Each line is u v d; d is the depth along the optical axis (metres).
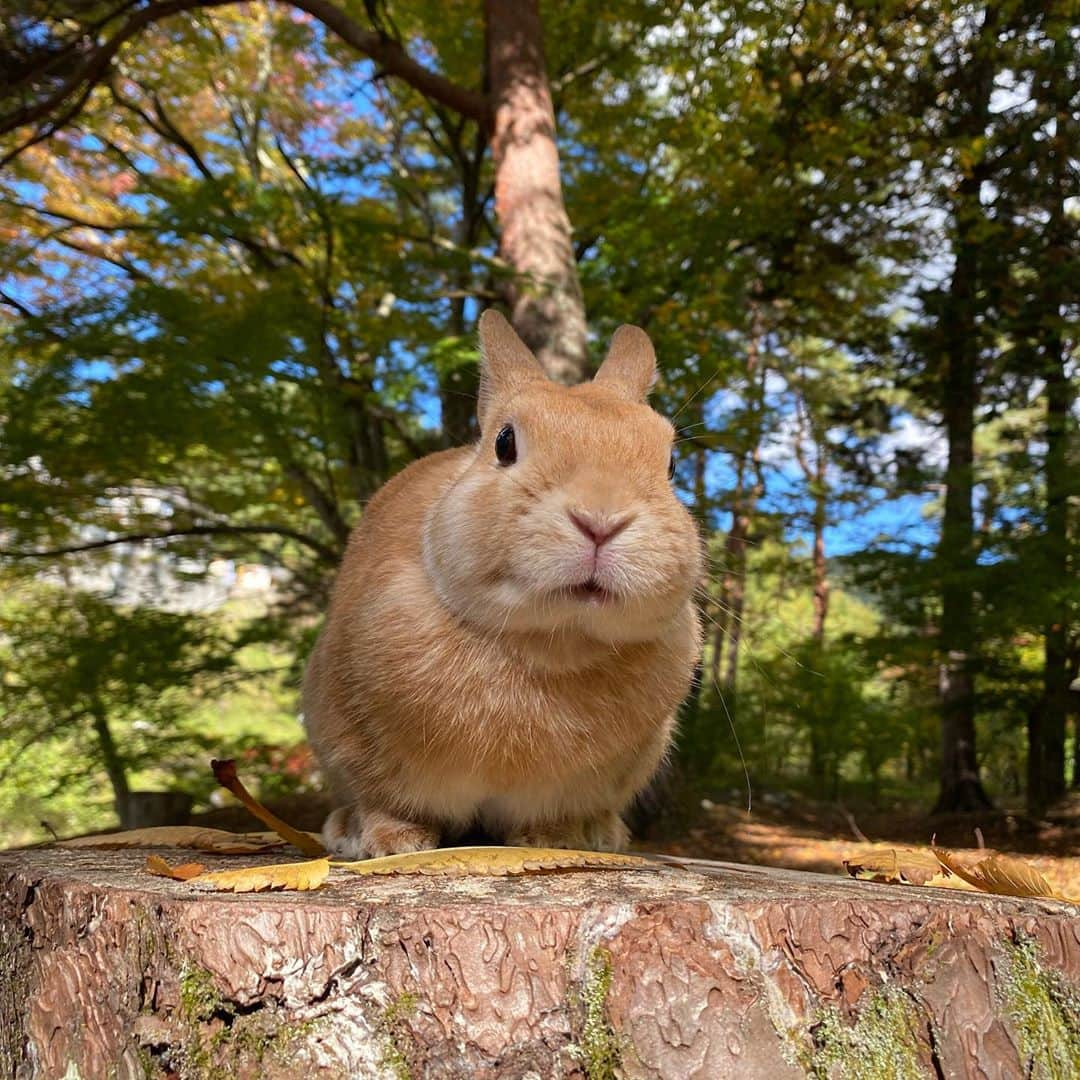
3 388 1.07
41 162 1.36
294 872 0.29
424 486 0.39
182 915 0.25
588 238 1.48
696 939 0.25
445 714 0.32
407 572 0.34
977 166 1.56
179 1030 0.24
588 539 0.29
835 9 1.33
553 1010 0.24
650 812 1.32
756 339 2.05
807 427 1.85
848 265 1.58
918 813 1.79
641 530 0.30
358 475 1.33
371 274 1.13
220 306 1.14
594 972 0.24
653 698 0.34
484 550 0.30
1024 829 1.42
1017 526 1.49
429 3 1.37
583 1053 0.24
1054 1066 0.26
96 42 1.09
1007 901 0.29
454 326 1.34
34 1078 0.28
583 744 0.33
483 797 0.35
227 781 0.35
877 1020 0.25
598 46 1.41
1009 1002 0.26
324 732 0.37
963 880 0.35
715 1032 0.24
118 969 0.26
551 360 0.92
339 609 0.38
